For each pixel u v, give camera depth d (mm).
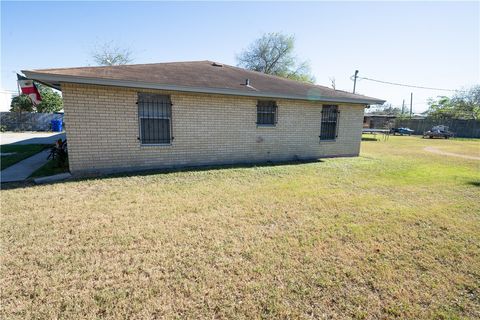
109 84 5988
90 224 3578
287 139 9523
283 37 33969
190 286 2322
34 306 2025
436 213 4422
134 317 1949
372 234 3533
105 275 2439
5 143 13219
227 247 3041
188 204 4488
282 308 2096
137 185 5598
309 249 3064
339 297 2254
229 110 8219
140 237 3229
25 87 7574
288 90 9148
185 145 7648
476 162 10289
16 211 3979
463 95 37031
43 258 2693
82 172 6363
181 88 6824
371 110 54625
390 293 2330
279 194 5227
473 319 2045
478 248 3234
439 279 2562
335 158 10477
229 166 7980
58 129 23062
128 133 6797
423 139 23469
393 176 7277
